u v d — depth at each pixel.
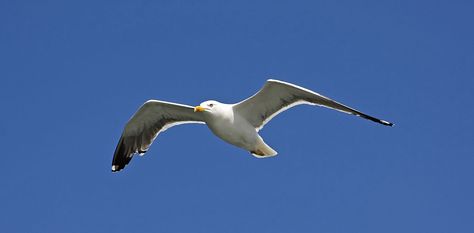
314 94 15.06
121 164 17.66
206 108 15.27
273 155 15.74
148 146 17.20
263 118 15.72
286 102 15.45
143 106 16.50
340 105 15.12
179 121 16.84
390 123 15.29
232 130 15.41
